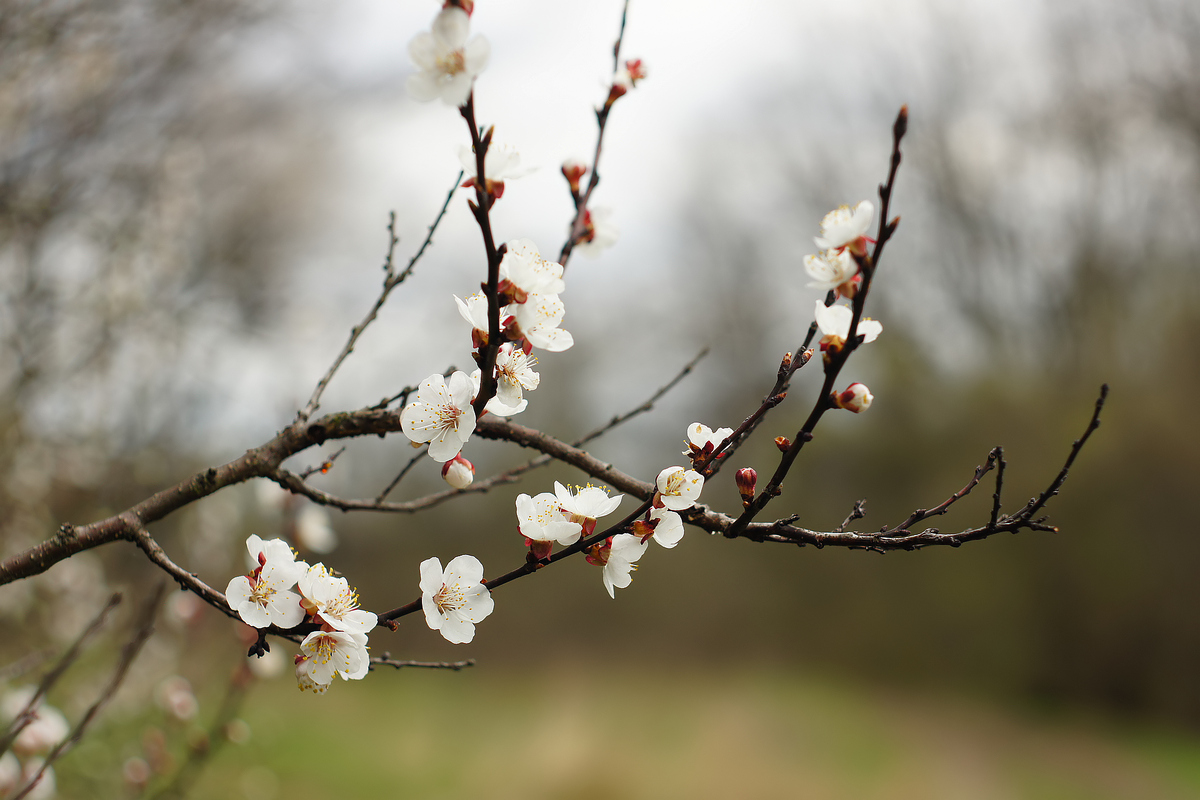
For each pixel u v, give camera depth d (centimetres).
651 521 135
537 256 136
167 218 488
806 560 1642
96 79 429
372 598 1700
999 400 1440
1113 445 1285
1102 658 1297
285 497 277
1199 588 1219
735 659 1702
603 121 195
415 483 1752
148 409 498
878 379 1600
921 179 1686
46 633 436
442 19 116
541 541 136
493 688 1491
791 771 945
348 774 831
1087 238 1478
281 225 797
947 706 1341
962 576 1407
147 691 453
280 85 654
